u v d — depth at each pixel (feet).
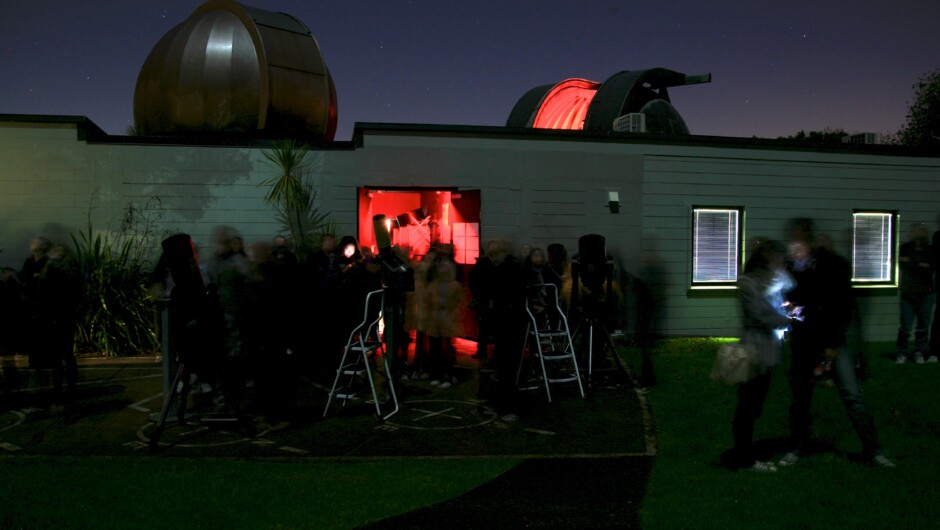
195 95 45.75
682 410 26.35
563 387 30.78
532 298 30.78
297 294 29.53
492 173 43.06
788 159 47.32
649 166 45.21
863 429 19.25
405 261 30.86
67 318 26.96
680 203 45.73
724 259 46.83
